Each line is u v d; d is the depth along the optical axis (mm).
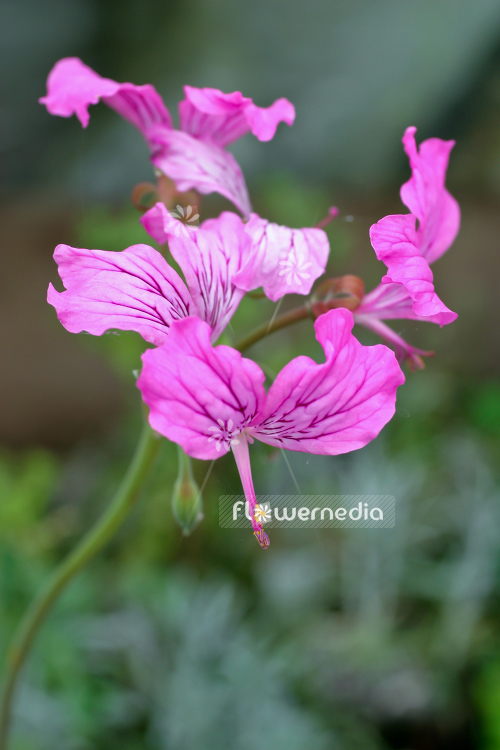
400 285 405
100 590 717
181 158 417
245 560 746
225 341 406
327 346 370
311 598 690
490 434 966
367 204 1533
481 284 1241
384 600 687
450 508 750
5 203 1627
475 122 1564
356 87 1585
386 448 832
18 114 1647
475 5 1543
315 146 1567
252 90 1621
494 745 598
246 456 379
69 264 372
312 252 394
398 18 1584
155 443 419
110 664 619
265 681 593
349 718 618
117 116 1638
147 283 376
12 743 545
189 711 575
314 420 375
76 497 889
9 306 1304
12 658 443
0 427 1075
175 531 752
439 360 1114
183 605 628
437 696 626
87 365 1166
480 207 1506
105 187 1588
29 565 630
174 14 1679
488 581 687
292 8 1622
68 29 1694
